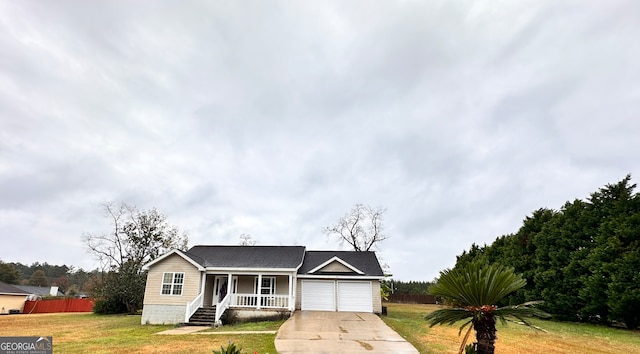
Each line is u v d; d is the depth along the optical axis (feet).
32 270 273.54
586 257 59.26
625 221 53.78
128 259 93.66
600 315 55.83
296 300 69.05
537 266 69.00
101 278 96.84
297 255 72.95
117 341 41.11
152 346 37.55
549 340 41.42
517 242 77.71
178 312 60.80
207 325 57.47
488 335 14.33
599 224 60.49
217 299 70.18
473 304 14.69
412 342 36.42
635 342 41.24
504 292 14.32
